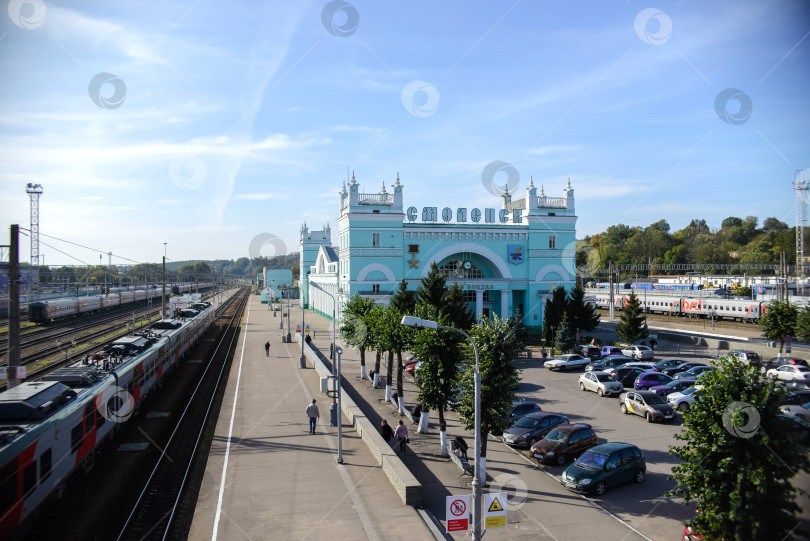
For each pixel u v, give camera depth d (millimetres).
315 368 43531
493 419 20531
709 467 12945
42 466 16281
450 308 42406
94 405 21219
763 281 84188
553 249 59969
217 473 20438
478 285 57844
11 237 21688
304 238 110250
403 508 17344
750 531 12133
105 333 56562
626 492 19547
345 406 29297
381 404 32719
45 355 42094
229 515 16781
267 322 82312
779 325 43844
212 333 70250
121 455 23188
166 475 20953
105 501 18391
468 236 57688
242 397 33500
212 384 38750
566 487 19766
